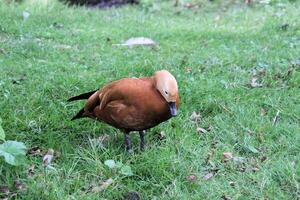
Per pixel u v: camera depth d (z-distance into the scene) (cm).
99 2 1294
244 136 508
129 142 469
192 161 461
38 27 941
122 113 429
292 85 639
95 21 1046
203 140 507
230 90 616
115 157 461
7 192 406
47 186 412
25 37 863
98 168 439
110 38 892
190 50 820
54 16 1059
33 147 480
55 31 920
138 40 872
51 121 529
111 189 417
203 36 918
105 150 470
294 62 719
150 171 440
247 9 1179
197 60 739
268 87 634
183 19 1129
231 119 546
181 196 412
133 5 1293
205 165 462
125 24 1023
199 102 580
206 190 423
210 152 482
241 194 420
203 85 624
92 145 463
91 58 754
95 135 508
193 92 602
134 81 432
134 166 446
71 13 1120
